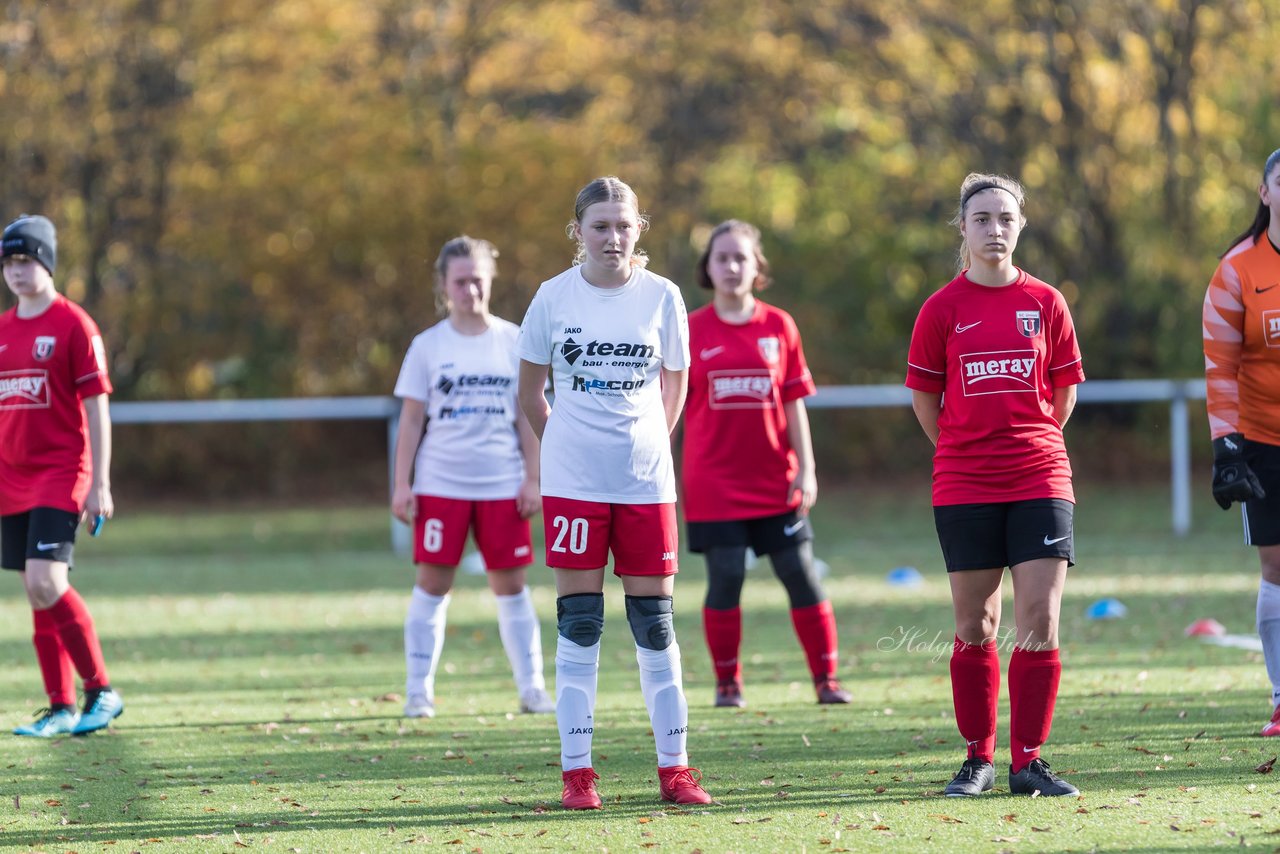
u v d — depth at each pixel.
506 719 22.92
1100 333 77.38
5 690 26.38
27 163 74.06
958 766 18.25
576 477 16.61
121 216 76.25
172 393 77.75
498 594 24.02
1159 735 19.62
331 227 74.19
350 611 39.25
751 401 24.14
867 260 86.00
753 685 26.11
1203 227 76.06
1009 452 16.25
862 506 70.38
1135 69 76.25
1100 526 60.28
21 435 21.91
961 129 80.75
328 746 20.69
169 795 17.58
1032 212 78.81
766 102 84.25
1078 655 27.97
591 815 16.12
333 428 79.31
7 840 15.48
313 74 79.19
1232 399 19.36
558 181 76.31
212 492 77.75
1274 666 19.66
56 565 21.77
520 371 17.20
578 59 83.75
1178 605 35.66
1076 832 14.60
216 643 32.97
